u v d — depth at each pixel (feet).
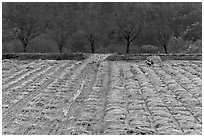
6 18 136.98
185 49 129.49
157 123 32.12
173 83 52.47
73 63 85.76
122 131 30.19
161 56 92.68
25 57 98.12
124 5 144.46
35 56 98.99
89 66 78.89
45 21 141.38
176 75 60.49
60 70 72.13
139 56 94.02
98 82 56.03
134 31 127.54
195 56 90.63
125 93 46.47
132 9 138.92
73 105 40.91
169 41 133.59
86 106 39.86
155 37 136.77
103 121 33.78
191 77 58.03
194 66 72.59
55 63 85.87
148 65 77.41
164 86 50.47
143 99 42.63
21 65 80.48
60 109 38.96
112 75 62.69
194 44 126.21
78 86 53.21
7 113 37.32
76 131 30.89
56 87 51.67
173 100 41.37
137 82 54.70
